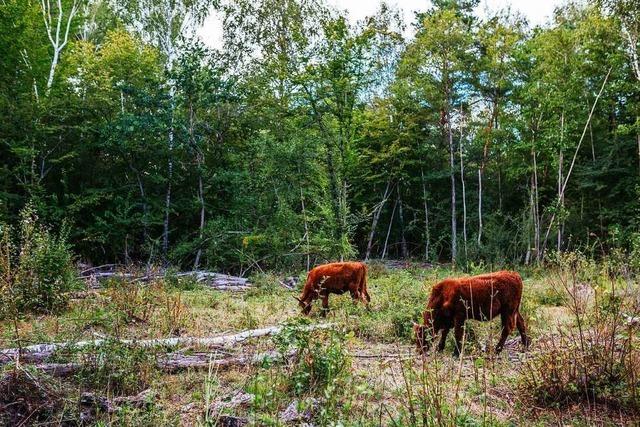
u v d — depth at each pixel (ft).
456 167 96.58
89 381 19.06
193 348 24.30
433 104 100.83
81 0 90.17
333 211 65.10
